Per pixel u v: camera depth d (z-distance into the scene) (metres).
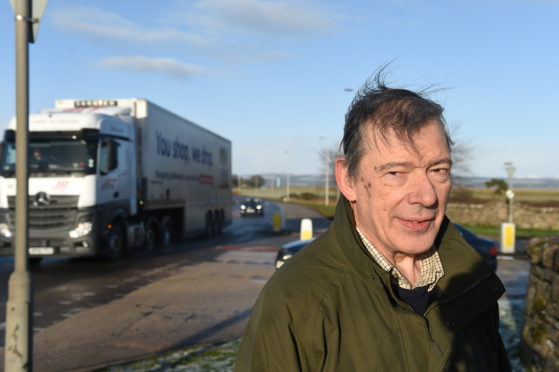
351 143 1.29
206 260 13.59
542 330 4.57
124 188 12.99
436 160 1.22
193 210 19.12
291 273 1.20
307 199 82.69
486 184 40.53
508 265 14.62
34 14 3.95
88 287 9.52
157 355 5.40
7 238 11.29
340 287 1.19
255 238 21.23
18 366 3.85
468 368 1.35
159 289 9.38
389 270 1.32
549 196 55.09
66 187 11.39
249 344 1.19
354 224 1.36
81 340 6.07
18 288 3.88
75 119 11.67
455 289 1.37
